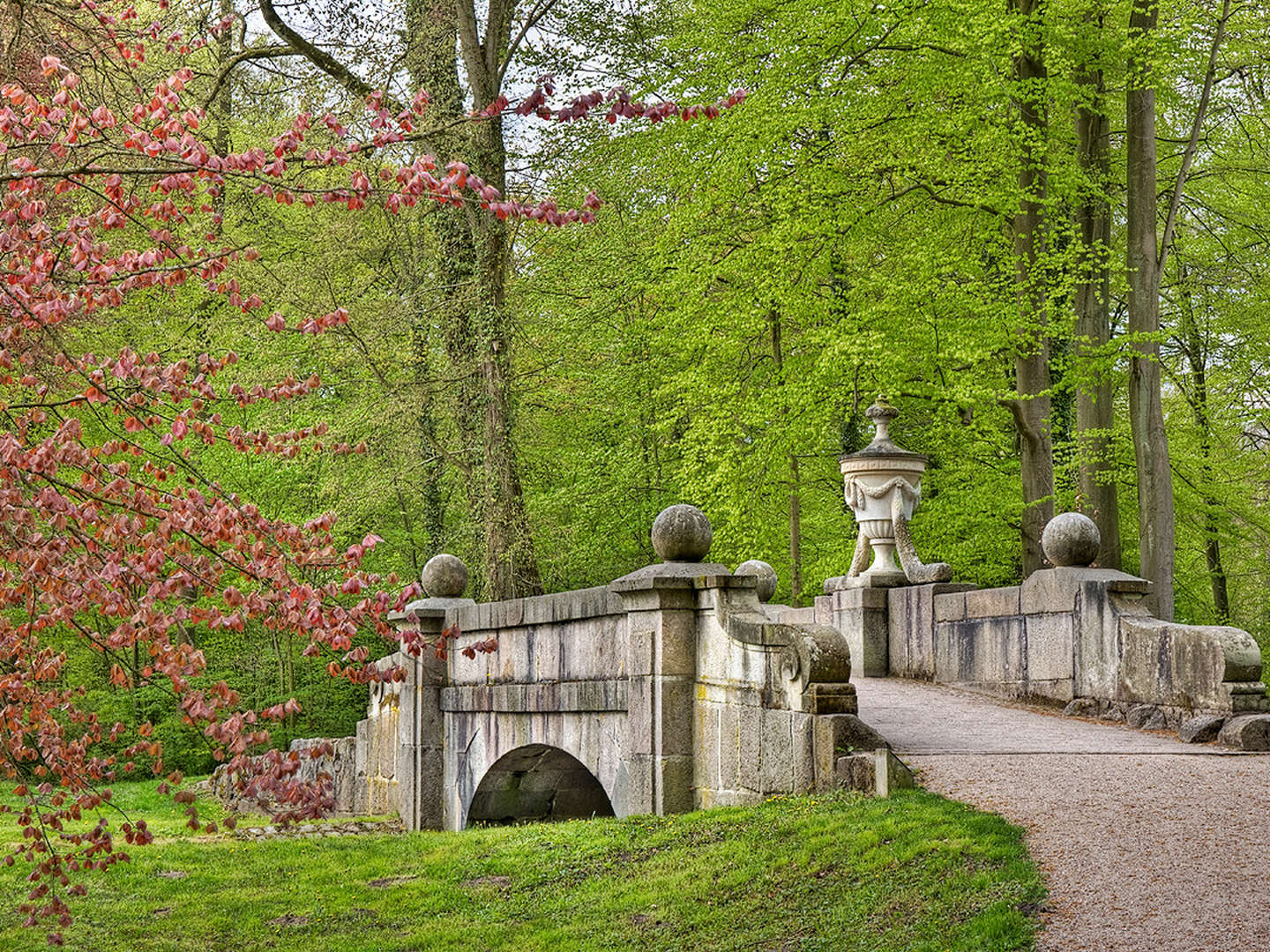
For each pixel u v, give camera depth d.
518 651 13.11
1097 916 6.11
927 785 8.66
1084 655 12.40
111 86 10.43
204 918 9.45
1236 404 26.20
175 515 6.20
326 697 25.61
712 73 20.78
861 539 16.72
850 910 6.93
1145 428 20.17
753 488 21.83
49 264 6.02
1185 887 6.37
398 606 6.83
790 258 20.50
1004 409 23.03
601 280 23.95
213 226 7.98
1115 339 19.59
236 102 20.42
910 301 19.86
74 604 5.97
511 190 21.48
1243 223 24.22
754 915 7.31
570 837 10.16
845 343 18.97
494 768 13.58
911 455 16.59
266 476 23.83
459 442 21.77
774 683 9.32
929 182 20.39
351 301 21.11
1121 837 7.21
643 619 10.52
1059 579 12.82
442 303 21.06
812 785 8.89
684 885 8.06
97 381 6.20
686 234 21.95
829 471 25.70
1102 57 20.27
